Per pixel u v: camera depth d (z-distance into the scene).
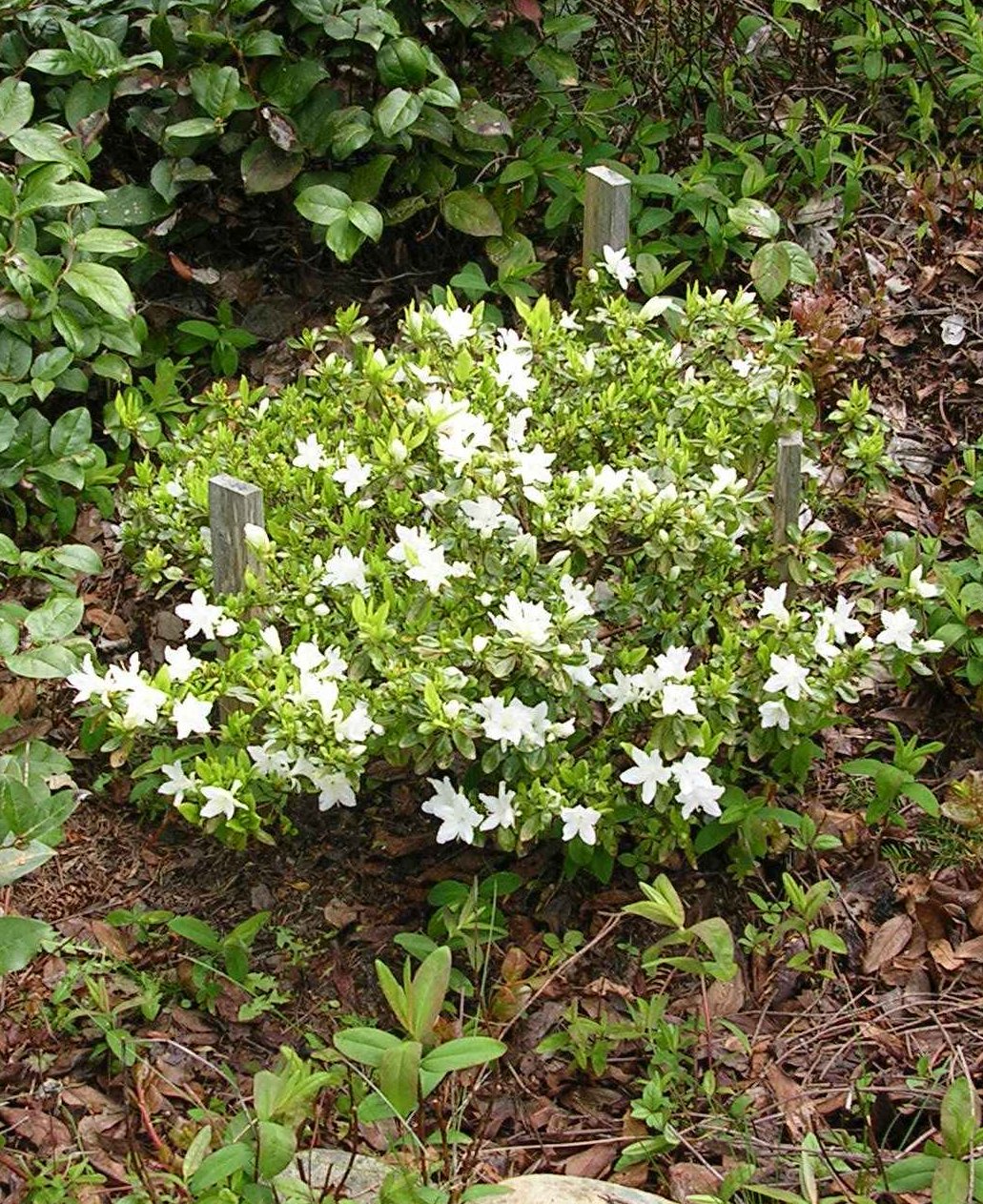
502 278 2.14
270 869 1.66
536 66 2.29
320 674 1.49
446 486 1.56
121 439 1.96
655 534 1.56
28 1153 1.40
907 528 2.00
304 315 2.21
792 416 1.74
